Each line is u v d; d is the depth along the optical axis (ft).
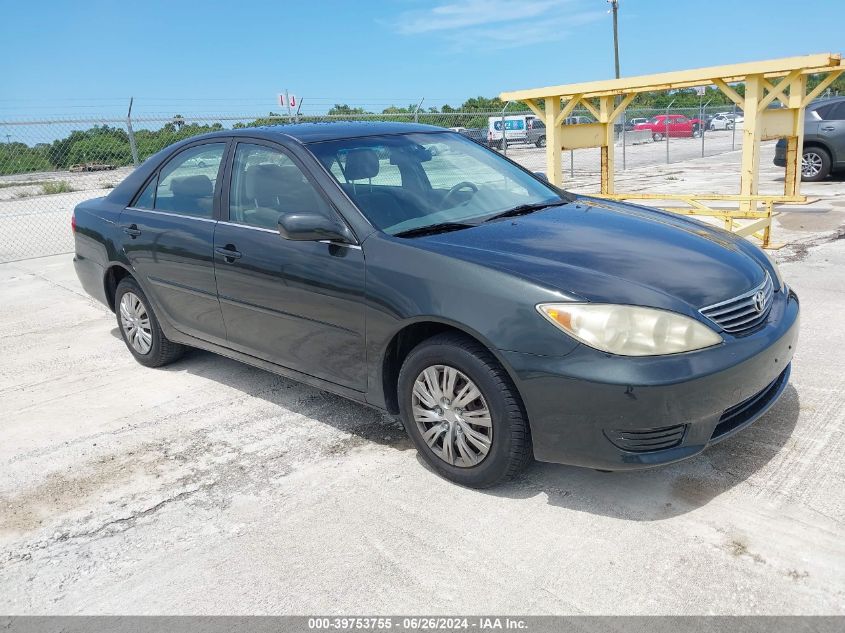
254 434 12.42
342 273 10.69
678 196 27.76
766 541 8.42
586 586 7.91
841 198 35.29
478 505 9.66
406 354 10.81
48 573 8.91
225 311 13.14
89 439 12.67
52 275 28.07
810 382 12.69
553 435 8.91
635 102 131.64
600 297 8.68
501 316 8.99
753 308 9.51
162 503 10.37
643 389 8.27
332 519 9.60
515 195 12.89
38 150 38.81
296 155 12.02
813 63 24.38
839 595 7.48
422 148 13.23
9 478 11.43
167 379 15.48
